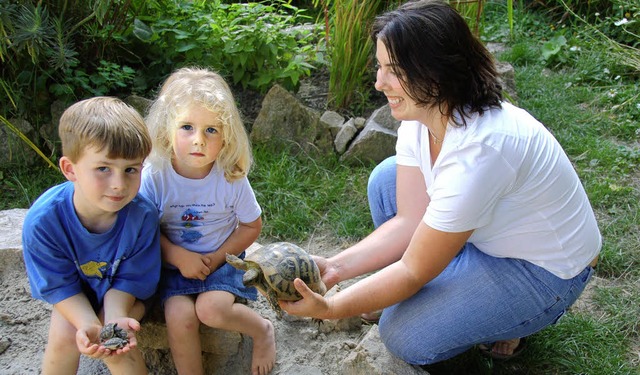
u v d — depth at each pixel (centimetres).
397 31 187
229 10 436
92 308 216
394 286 205
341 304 203
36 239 207
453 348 224
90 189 197
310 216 347
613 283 296
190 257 230
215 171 229
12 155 386
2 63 385
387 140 384
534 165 199
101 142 192
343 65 396
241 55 404
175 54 412
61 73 392
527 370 248
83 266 215
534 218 206
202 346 242
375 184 258
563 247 210
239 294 234
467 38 191
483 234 213
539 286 214
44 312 266
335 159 390
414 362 228
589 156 394
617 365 248
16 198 367
